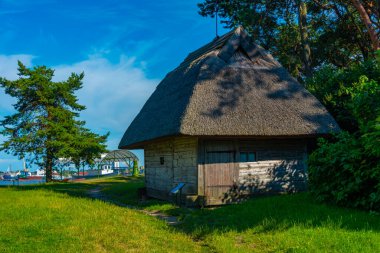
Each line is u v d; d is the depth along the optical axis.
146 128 16.59
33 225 9.07
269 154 14.69
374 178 9.88
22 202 13.55
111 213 11.17
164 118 14.80
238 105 13.75
